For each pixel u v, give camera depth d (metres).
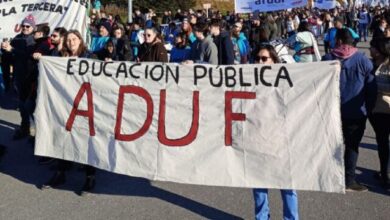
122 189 6.34
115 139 5.75
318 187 4.91
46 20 10.75
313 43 9.71
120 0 35.84
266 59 5.16
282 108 5.00
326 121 4.87
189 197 6.05
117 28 10.53
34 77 7.80
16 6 10.77
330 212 5.54
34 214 5.59
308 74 4.90
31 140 8.35
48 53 7.90
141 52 8.24
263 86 5.06
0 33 10.66
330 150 4.87
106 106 5.80
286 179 4.99
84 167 7.08
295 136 4.96
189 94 5.39
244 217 5.45
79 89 5.94
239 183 5.18
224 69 5.23
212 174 5.30
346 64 5.85
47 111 6.11
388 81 6.10
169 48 12.38
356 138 6.06
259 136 5.09
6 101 12.24
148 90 5.58
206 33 9.27
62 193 6.23
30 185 6.52
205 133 5.32
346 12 29.44
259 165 5.09
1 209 5.73
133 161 5.64
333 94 4.85
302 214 5.48
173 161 5.47
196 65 5.35
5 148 7.55
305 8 36.28
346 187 6.22
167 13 24.92
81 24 10.93
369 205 5.75
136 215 5.53
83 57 6.33
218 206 5.76
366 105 5.87
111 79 5.78
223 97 5.24
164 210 5.66
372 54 6.27
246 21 22.47
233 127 5.21
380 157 6.28
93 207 5.77
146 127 5.60
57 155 6.09
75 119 5.96
